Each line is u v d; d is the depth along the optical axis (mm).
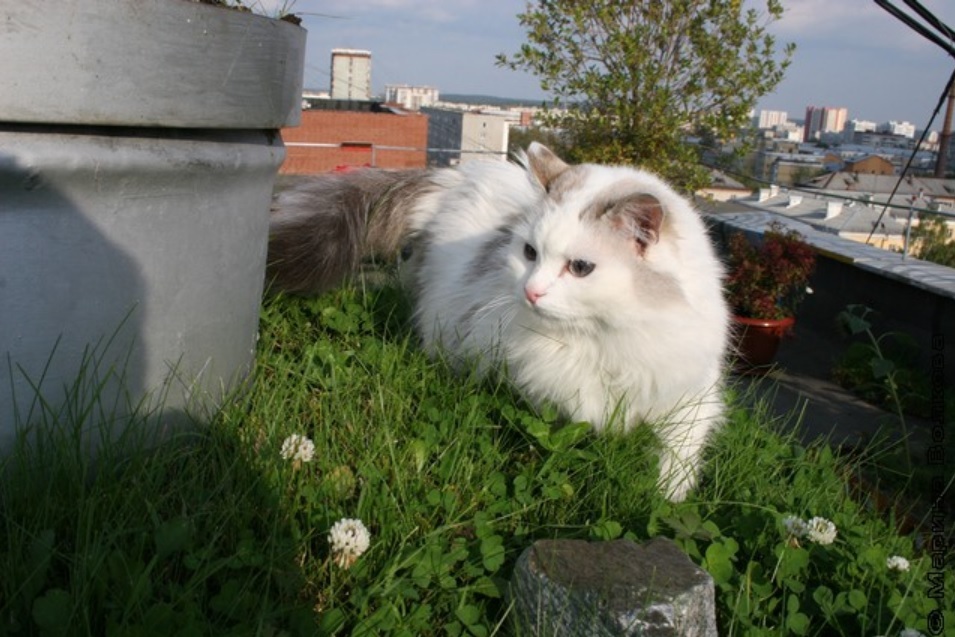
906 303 1576
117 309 602
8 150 525
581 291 722
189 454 633
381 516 626
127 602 506
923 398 1334
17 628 489
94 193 570
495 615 595
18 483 560
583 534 661
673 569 578
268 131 713
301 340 872
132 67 561
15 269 551
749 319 1406
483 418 759
